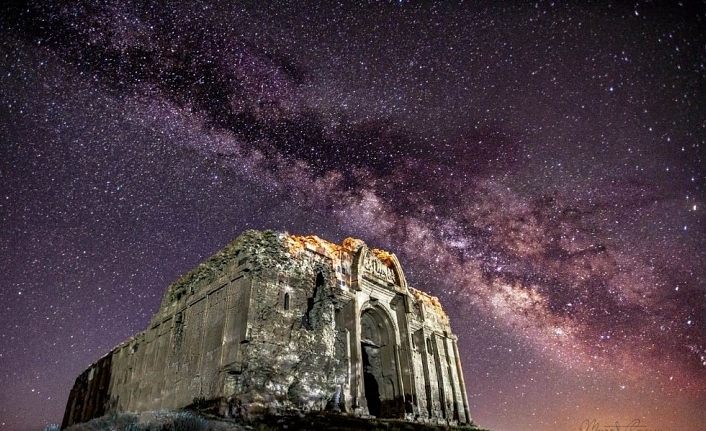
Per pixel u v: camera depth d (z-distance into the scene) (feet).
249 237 76.79
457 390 103.04
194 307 79.61
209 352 68.74
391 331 94.63
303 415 61.31
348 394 74.43
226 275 75.51
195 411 62.23
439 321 110.83
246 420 57.41
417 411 88.12
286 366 67.41
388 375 91.56
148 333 91.09
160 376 78.84
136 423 59.72
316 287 81.05
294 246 81.46
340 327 82.02
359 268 89.92
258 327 66.59
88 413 104.99
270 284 71.97
